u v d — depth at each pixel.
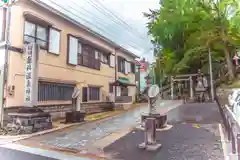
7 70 10.88
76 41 16.34
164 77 25.09
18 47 11.46
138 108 19.73
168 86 23.33
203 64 21.08
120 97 20.97
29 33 12.38
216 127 8.41
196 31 18.88
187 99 17.69
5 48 10.88
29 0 11.92
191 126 8.92
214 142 6.58
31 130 9.45
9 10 11.06
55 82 13.91
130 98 21.38
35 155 6.35
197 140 6.92
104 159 5.84
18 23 11.53
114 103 20.61
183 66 19.80
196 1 17.66
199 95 16.20
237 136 4.32
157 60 26.19
